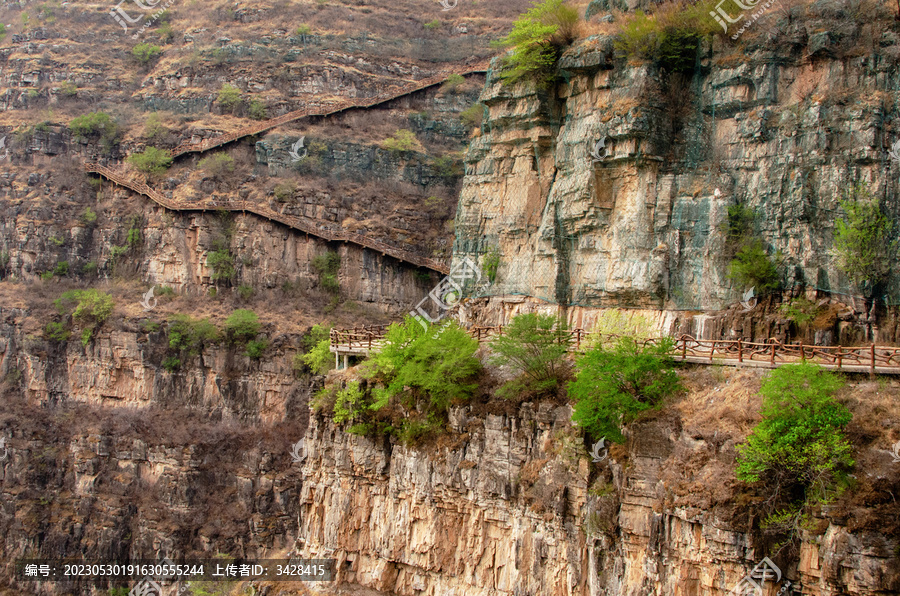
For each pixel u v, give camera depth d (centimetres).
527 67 5012
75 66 10400
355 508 4753
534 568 3894
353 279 8412
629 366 3628
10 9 11450
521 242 5134
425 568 4362
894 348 3456
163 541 7338
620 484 3600
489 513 4134
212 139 9231
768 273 4106
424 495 4416
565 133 4909
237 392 7888
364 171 9244
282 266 8469
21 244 8862
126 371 8119
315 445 5016
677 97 4566
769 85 4284
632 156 4503
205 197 8731
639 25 4575
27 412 8106
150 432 7756
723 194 4334
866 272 3912
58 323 8306
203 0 11319
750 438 3116
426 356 4409
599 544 3634
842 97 4091
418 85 10088
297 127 9331
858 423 3053
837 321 3891
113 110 9956
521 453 4056
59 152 9506
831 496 2948
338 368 5291
